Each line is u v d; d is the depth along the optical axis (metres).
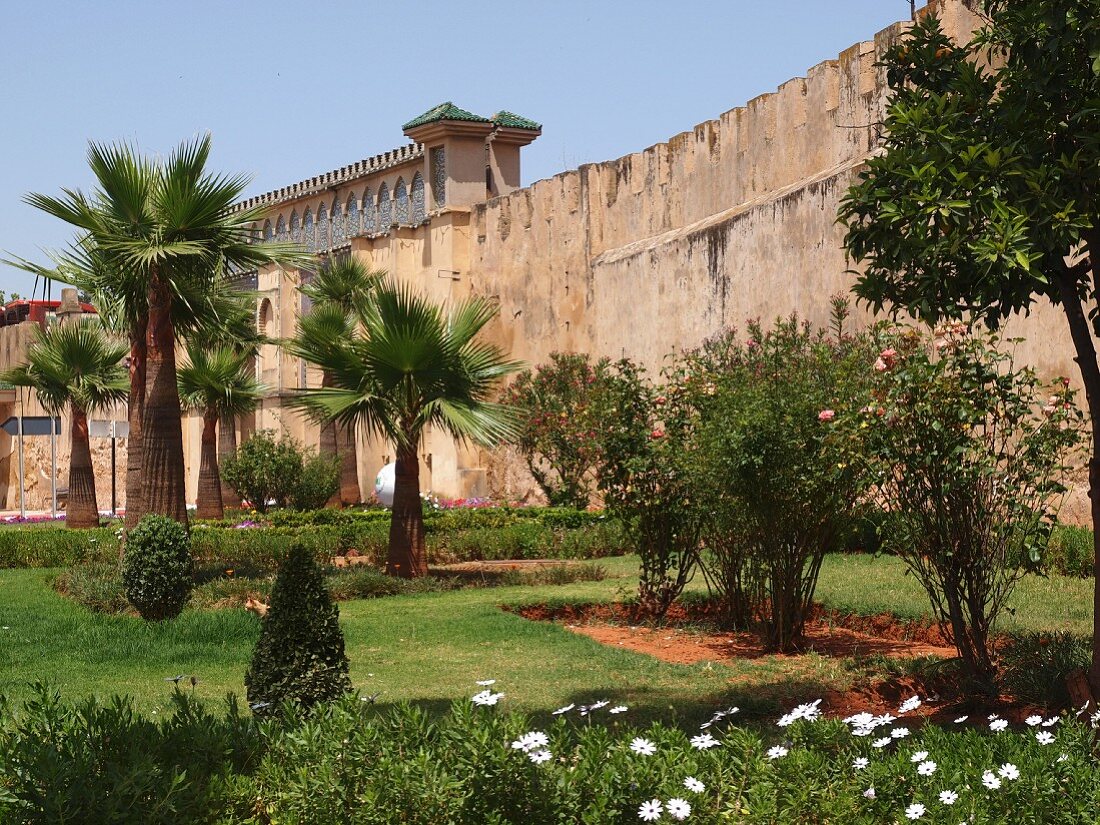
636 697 7.55
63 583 14.53
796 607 9.34
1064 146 5.77
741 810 4.05
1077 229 5.31
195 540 17.17
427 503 27.66
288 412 37.84
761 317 20.53
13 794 3.96
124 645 9.88
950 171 5.53
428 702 7.46
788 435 8.98
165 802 4.07
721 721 6.81
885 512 7.91
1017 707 6.75
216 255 13.78
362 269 29.09
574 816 4.04
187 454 43.41
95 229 13.35
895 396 7.41
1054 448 7.38
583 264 27.55
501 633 10.30
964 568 7.40
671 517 11.12
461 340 14.35
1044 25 5.56
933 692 7.38
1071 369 13.47
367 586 13.55
